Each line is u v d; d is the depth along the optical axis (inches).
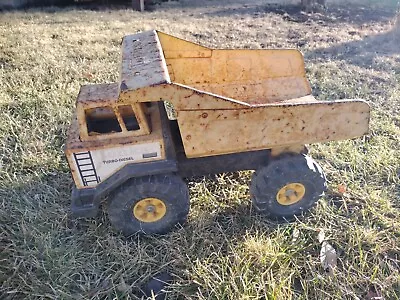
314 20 58.6
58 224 19.5
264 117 16.5
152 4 77.7
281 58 22.1
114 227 18.6
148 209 18.2
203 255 17.7
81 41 46.2
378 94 32.1
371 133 26.6
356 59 39.9
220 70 22.2
